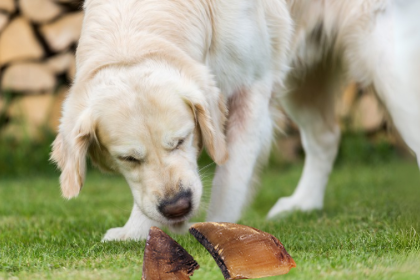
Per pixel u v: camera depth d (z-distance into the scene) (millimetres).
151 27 3055
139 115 2773
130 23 3055
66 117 2955
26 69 7328
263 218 4766
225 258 2479
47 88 7402
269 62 3539
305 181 4777
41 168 7410
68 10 7375
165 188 2830
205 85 2969
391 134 4105
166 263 2461
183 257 2500
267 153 3633
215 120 3008
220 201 3430
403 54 3709
